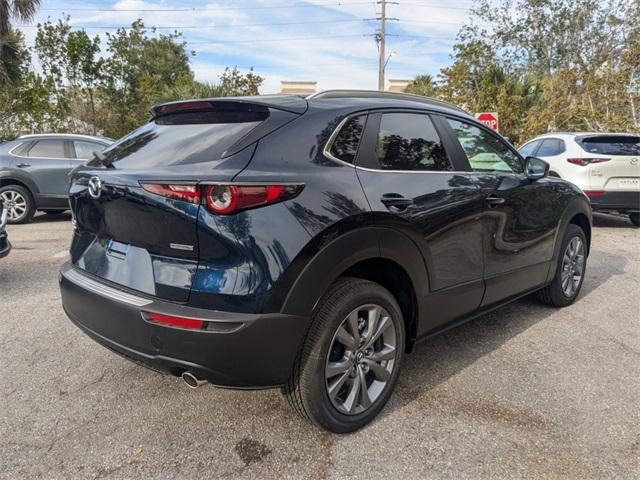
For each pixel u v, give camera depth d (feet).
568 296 14.70
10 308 14.16
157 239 7.29
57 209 29.68
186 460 7.62
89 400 9.27
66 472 7.32
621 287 16.93
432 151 9.89
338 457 7.72
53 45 57.72
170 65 95.61
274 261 6.86
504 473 7.40
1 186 27.99
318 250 7.23
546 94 50.06
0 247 15.30
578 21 71.67
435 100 11.10
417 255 8.89
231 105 8.38
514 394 9.70
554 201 13.38
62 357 11.04
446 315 10.02
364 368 8.48
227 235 6.72
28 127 53.78
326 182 7.63
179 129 8.70
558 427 8.59
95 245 8.57
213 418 8.73
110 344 7.86
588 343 12.20
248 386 7.25
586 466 7.58
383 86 100.12
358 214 7.72
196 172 6.95
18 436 8.14
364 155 8.50
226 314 6.81
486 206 10.51
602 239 25.49
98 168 8.51
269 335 6.97
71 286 8.57
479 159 11.11
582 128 48.34
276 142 7.57
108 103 61.82
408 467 7.51
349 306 7.83
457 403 9.34
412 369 10.72
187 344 6.89
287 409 9.05
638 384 10.14
